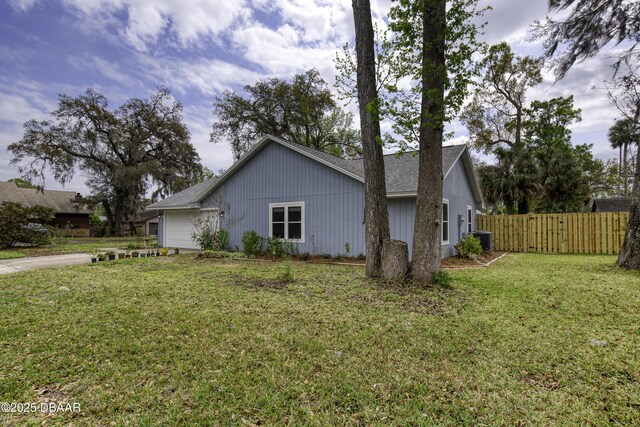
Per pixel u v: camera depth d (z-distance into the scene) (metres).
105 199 29.64
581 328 3.73
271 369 2.76
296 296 5.18
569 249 12.98
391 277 6.16
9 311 4.32
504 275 7.18
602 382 2.58
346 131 31.44
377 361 2.91
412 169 10.67
